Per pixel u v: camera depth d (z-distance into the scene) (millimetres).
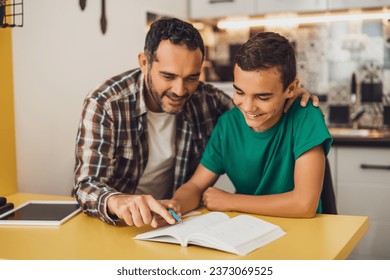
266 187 1490
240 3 3168
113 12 2379
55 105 2043
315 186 1333
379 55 3189
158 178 1689
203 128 1701
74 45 2135
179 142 1661
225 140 1514
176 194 1443
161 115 1608
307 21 3236
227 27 3393
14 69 1838
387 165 2678
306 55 3316
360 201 2740
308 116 1398
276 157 1450
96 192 1327
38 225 1291
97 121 1460
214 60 3430
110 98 1488
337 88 3281
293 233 1193
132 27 2531
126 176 1596
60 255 1059
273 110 1290
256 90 1244
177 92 1349
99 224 1299
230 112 1544
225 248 1054
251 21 3305
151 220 1169
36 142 1957
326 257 1023
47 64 1992
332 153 2771
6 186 1766
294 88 1352
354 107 3256
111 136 1482
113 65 2393
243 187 1550
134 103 1535
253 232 1132
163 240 1129
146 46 1383
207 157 1539
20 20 1846
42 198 1673
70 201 1566
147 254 1056
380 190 2699
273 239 1140
